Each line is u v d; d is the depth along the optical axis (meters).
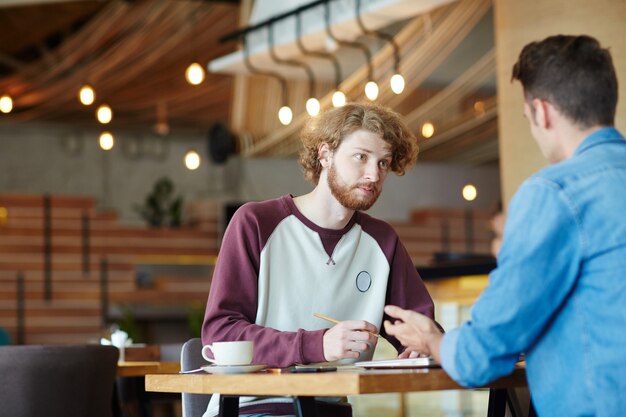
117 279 11.95
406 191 15.74
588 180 1.64
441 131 12.45
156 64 12.48
